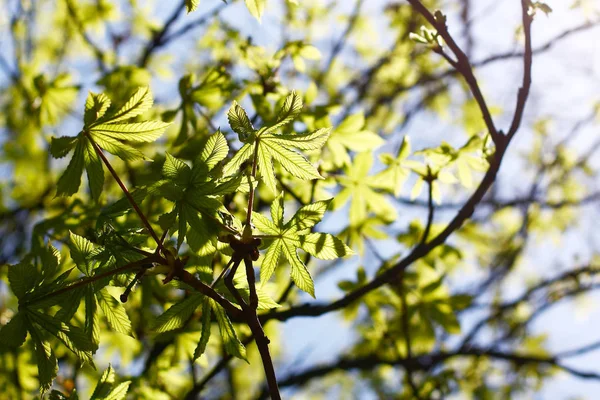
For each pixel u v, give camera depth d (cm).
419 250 221
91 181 141
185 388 301
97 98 143
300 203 251
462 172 235
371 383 463
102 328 297
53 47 496
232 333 138
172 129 311
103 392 147
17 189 414
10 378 282
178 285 136
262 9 176
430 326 294
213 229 129
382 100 573
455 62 211
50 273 138
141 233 140
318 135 138
